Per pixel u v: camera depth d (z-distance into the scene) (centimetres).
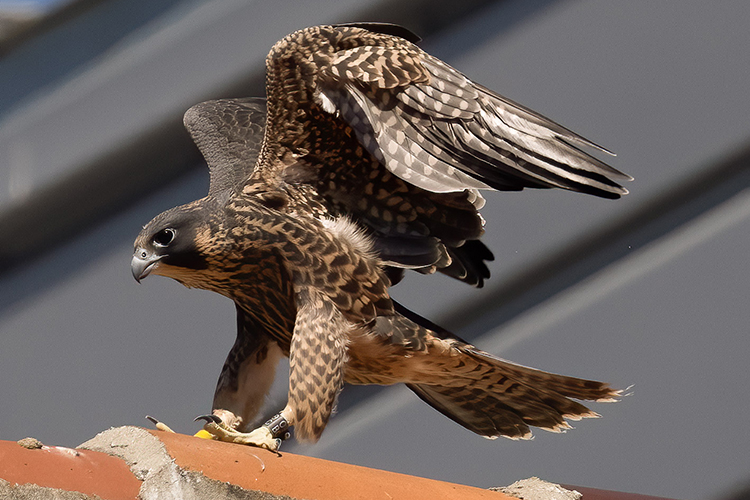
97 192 1198
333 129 805
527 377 831
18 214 1177
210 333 1180
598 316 1178
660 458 1131
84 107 1179
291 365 774
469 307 1193
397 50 756
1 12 1195
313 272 801
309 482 509
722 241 1174
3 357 1182
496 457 1171
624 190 736
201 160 1217
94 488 431
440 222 835
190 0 1198
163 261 811
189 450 483
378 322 806
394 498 535
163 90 1173
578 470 1146
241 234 806
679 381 1148
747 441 1122
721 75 1186
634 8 1208
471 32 1219
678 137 1178
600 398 834
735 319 1150
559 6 1216
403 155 758
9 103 1190
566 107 1193
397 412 1203
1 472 407
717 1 1205
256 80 1180
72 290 1198
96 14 1202
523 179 761
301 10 1178
